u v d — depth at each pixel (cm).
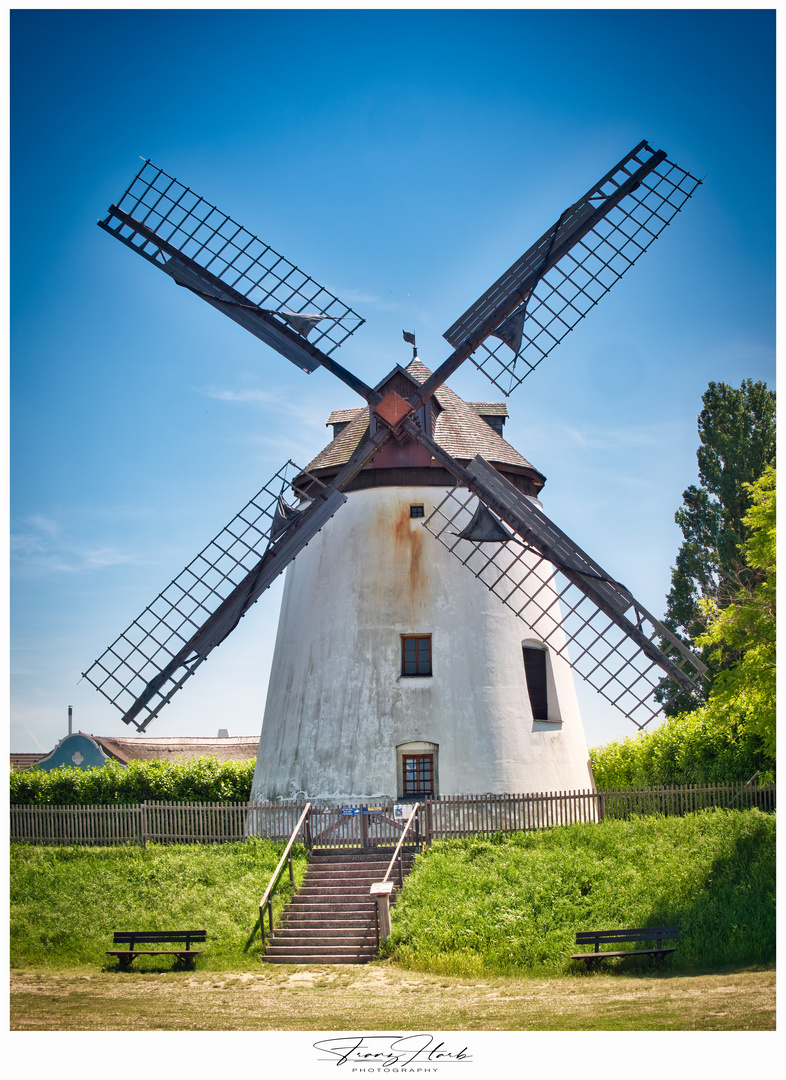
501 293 2266
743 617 2048
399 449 2452
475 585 2417
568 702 2511
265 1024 1305
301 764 2342
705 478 3572
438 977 1538
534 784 2305
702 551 3506
